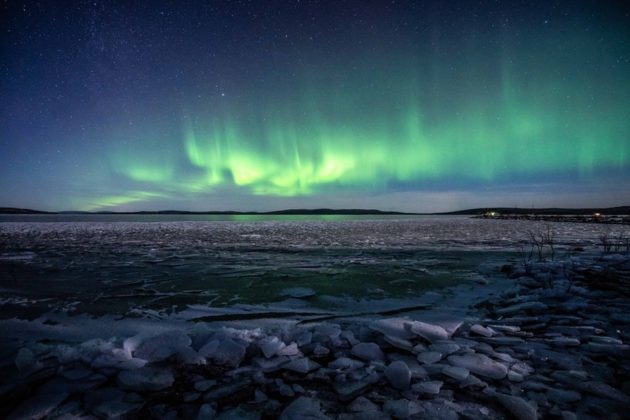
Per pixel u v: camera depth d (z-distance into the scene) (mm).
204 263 7746
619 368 2270
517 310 3699
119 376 2186
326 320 3602
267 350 2576
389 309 4016
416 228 24812
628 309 3578
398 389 2047
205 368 2354
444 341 2764
